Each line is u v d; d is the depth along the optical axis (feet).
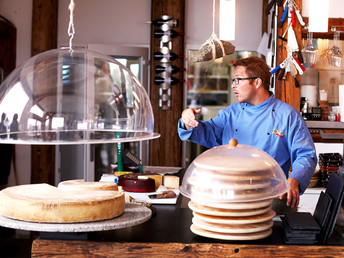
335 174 6.93
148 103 6.61
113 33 22.67
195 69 24.81
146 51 22.33
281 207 8.46
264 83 10.12
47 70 5.86
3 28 20.44
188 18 22.70
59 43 22.63
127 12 22.67
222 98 24.99
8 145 20.86
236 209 6.10
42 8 21.68
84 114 5.74
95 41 22.68
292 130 9.89
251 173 5.99
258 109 10.17
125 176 9.89
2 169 20.58
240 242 6.12
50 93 5.72
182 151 22.79
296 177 8.55
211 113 24.23
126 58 22.29
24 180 22.22
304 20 15.57
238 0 22.61
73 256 6.06
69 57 6.05
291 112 10.03
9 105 5.75
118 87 6.13
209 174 6.08
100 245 6.05
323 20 12.85
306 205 13.96
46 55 6.14
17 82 5.84
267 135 10.05
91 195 6.40
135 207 6.93
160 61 22.11
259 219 6.12
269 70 10.33
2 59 20.97
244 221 6.06
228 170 6.00
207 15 22.67
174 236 6.32
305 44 16.49
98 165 21.84
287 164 10.23
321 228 6.30
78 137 5.77
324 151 16.29
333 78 18.01
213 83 24.98
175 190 10.03
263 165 6.13
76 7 22.57
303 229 6.09
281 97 15.51
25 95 5.71
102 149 21.90
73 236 6.09
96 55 6.26
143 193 9.29
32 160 22.00
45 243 6.06
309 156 9.53
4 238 16.75
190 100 24.75
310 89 17.10
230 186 5.95
